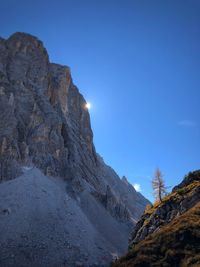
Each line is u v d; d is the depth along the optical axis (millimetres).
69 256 127250
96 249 141875
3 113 197375
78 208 168750
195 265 56938
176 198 93688
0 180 166125
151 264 61906
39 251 123500
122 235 177250
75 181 198625
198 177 100562
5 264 111875
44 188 167500
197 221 69688
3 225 131375
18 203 147750
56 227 141875
